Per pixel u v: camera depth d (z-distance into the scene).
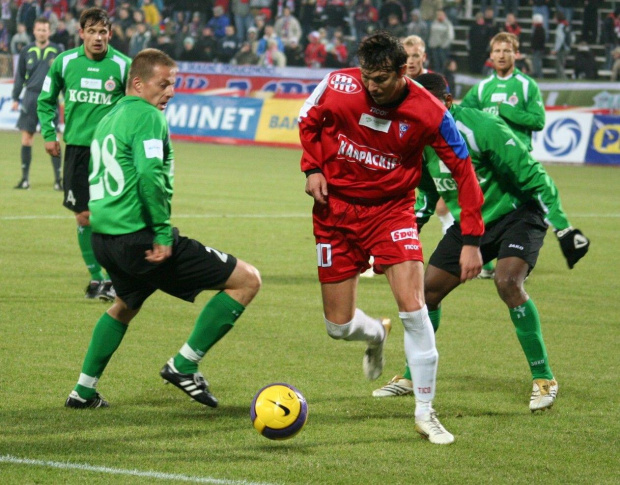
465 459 15.38
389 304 28.75
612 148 80.44
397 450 15.78
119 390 18.92
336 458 15.24
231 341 23.45
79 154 28.11
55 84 29.25
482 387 20.05
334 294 17.75
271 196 54.91
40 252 35.09
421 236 43.28
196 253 17.36
